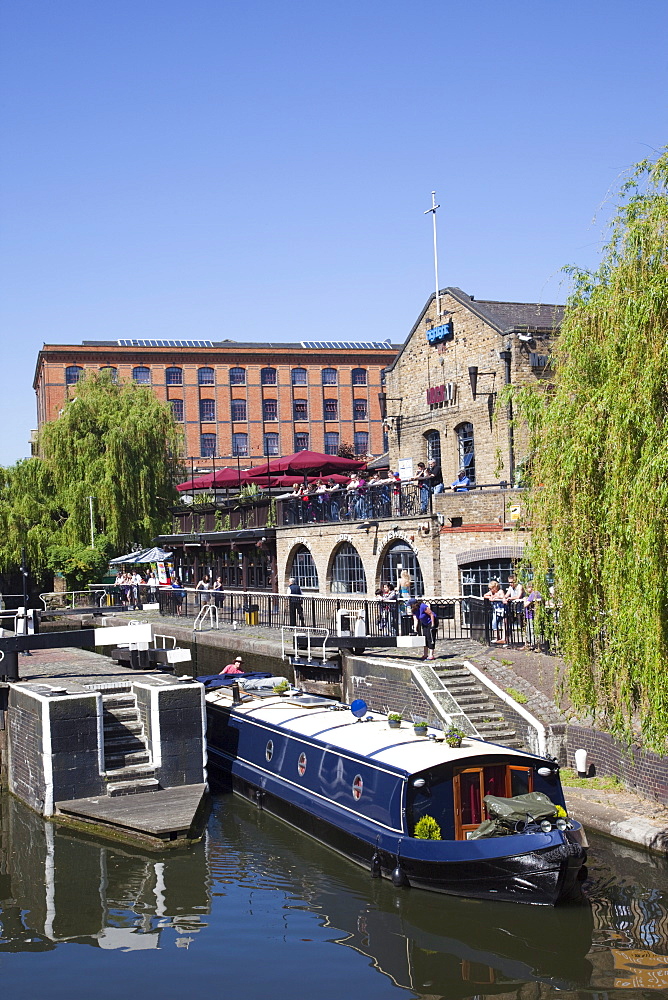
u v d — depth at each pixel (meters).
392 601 22.14
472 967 10.10
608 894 11.39
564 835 11.09
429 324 29.56
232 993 9.73
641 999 9.27
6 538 43.62
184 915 11.67
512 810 11.77
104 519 43.75
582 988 9.52
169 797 15.25
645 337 10.17
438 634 23.16
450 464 28.66
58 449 44.62
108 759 15.70
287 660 23.14
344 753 14.12
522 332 25.88
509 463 25.67
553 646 12.95
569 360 11.62
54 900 12.10
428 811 12.41
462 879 11.58
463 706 16.95
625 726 12.81
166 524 44.47
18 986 9.96
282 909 11.79
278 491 38.59
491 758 12.62
